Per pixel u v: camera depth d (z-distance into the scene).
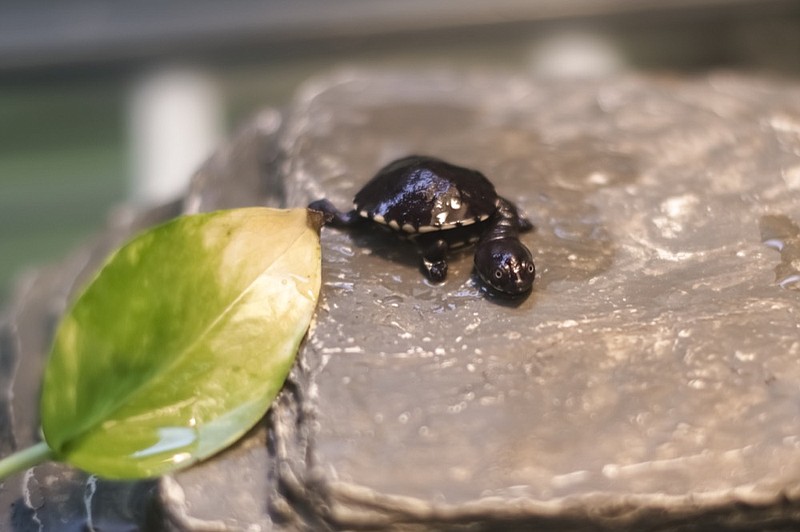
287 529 0.34
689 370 0.35
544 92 0.44
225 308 0.34
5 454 0.38
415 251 0.37
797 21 0.61
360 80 0.45
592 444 0.34
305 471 0.33
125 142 0.56
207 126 0.57
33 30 0.58
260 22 0.59
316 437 0.34
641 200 0.39
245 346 0.34
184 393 0.34
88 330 0.33
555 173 0.40
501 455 0.33
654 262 0.37
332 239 0.38
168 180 0.53
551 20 0.61
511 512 0.33
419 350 0.35
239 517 0.34
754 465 0.33
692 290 0.36
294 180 0.40
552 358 0.35
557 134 0.42
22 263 0.51
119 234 0.44
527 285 0.36
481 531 0.33
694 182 0.39
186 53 0.59
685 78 0.45
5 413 0.39
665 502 0.33
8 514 0.36
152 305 0.34
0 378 0.40
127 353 0.34
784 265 0.37
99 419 0.33
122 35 0.58
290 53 0.60
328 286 0.36
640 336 0.35
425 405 0.34
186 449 0.34
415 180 0.37
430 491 0.33
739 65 0.60
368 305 0.36
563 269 0.37
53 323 0.42
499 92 0.44
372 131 0.42
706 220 0.38
